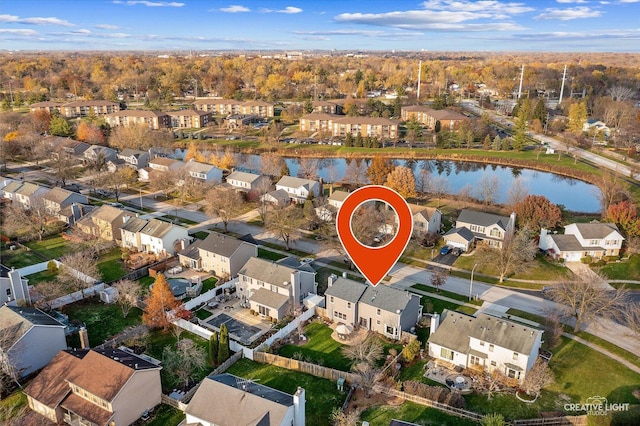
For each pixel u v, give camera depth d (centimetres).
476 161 15712
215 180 12644
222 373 5272
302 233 9612
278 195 11062
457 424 4700
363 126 18475
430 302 7056
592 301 6281
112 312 6762
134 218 9031
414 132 17375
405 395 5053
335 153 16450
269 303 6619
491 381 5294
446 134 17000
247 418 4247
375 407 4947
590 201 11981
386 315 6153
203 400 4500
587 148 16238
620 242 8325
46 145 14762
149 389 4866
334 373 5375
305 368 5512
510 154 15825
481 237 8969
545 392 5178
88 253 8025
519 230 8962
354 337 6234
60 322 6144
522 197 10712
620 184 11350
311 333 6341
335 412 4762
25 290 6625
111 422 4506
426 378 5425
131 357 5162
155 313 6253
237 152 16775
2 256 8388
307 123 19362
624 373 5475
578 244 8388
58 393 4812
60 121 17275
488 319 5697
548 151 15862
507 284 7600
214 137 18462
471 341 5556
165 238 8362
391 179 11681
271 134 17650
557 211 9519
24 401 5038
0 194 11288
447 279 7756
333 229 8950
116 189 11456
